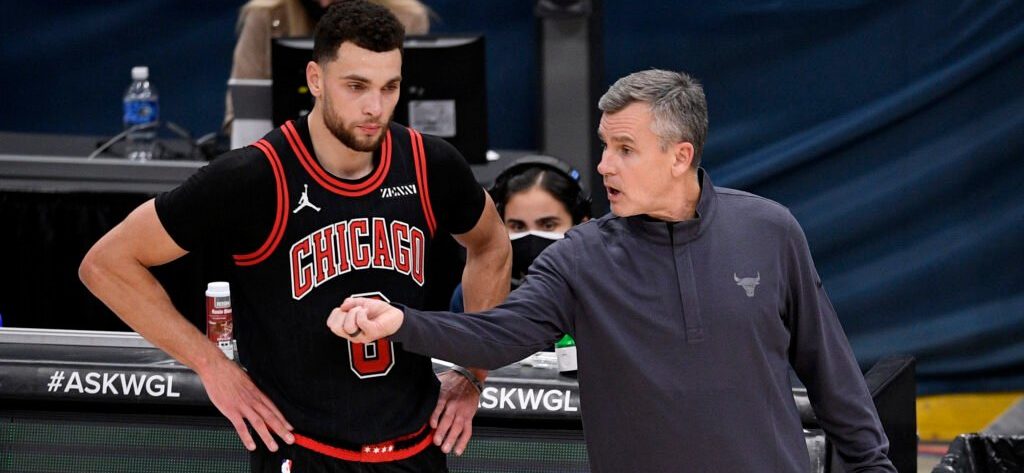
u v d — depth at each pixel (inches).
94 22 988.6
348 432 364.8
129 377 427.5
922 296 875.4
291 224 354.3
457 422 386.3
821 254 891.4
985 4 854.5
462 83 729.6
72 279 664.4
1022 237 858.1
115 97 999.0
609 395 347.9
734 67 916.6
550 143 886.4
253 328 365.7
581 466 429.4
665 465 343.0
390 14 345.4
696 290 343.0
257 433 375.9
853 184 885.2
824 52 896.3
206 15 989.2
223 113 997.8
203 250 633.6
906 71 877.8
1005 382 861.2
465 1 971.9
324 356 360.2
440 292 643.5
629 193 345.4
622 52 938.7
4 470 433.7
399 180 363.9
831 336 356.5
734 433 340.8
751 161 909.2
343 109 342.6
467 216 386.6
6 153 783.1
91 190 656.4
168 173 700.7
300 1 815.1
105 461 431.8
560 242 360.5
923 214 874.1
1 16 986.1
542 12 935.7
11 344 458.9
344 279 358.0
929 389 868.6
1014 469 547.2
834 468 421.1
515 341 345.4
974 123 861.2
